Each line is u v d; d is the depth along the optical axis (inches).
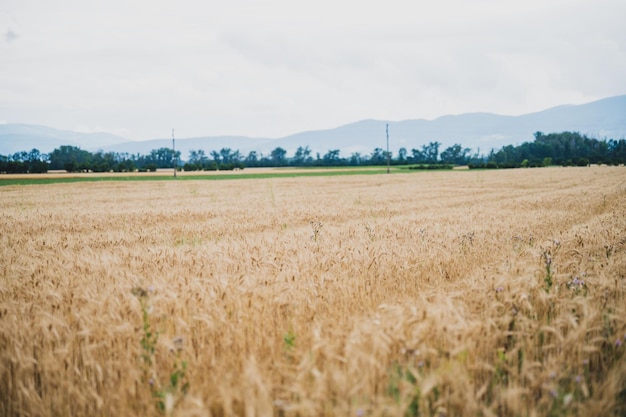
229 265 292.7
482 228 532.4
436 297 222.4
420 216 708.0
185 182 2603.3
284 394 140.5
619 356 167.0
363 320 196.1
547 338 183.5
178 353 166.9
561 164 5846.5
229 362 166.6
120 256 346.9
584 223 607.2
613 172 3233.3
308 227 631.8
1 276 278.7
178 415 128.3
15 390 157.0
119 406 145.6
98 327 183.0
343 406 124.9
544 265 271.1
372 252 335.3
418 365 147.9
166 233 589.9
